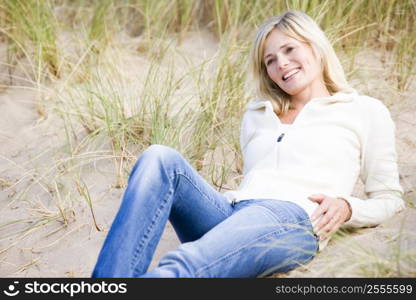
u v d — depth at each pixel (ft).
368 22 23.94
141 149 19.38
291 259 12.92
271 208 12.87
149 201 11.98
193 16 27.27
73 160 19.29
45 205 17.85
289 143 14.38
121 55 24.52
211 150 19.34
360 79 21.47
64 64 23.84
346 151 14.21
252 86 20.36
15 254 16.02
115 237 11.52
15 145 20.71
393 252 12.75
